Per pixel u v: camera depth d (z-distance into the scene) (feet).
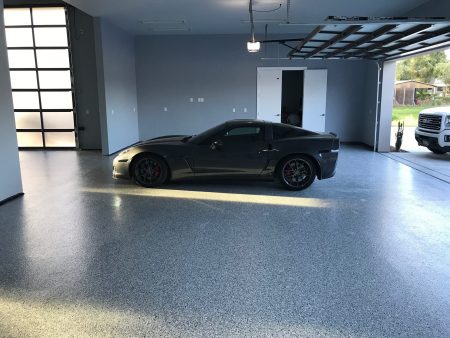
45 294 8.79
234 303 8.36
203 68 38.24
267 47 37.52
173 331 7.35
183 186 19.86
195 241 12.12
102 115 30.99
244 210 15.55
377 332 7.30
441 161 27.63
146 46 38.04
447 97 61.36
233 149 18.65
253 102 38.63
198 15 29.09
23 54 34.94
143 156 19.27
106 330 7.39
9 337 7.18
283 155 18.53
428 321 7.65
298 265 10.31
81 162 28.02
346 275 9.70
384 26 19.63
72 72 34.65
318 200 17.08
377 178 21.79
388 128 32.53
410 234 12.71
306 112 38.45
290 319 7.74
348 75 37.91
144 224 13.82
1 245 11.81
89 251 11.32
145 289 9.00
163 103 39.04
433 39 21.72
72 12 33.81
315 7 26.40
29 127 36.14
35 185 20.24
